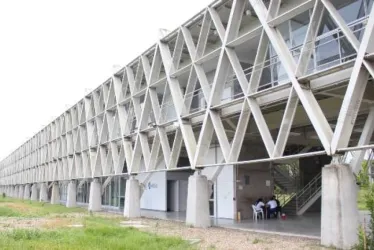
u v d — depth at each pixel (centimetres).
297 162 2745
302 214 2461
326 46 1506
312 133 2225
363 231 998
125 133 2747
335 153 1162
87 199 4334
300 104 1680
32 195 6078
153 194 3225
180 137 2127
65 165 4219
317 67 1483
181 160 3203
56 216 2380
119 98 2884
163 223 2031
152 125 2350
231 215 2267
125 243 1166
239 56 2241
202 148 1855
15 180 8269
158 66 2405
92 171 3284
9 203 3962
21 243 1123
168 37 2261
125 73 2848
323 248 1126
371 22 1112
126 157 2677
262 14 1512
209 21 1927
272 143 1504
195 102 2570
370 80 1430
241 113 1616
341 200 1127
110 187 3762
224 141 1758
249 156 2350
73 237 1281
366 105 1588
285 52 1420
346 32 1178
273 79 1834
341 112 1153
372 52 1126
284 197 2719
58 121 4684
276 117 1988
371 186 980
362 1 1414
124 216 2497
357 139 2489
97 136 3278
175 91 2125
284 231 1588
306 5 1329
